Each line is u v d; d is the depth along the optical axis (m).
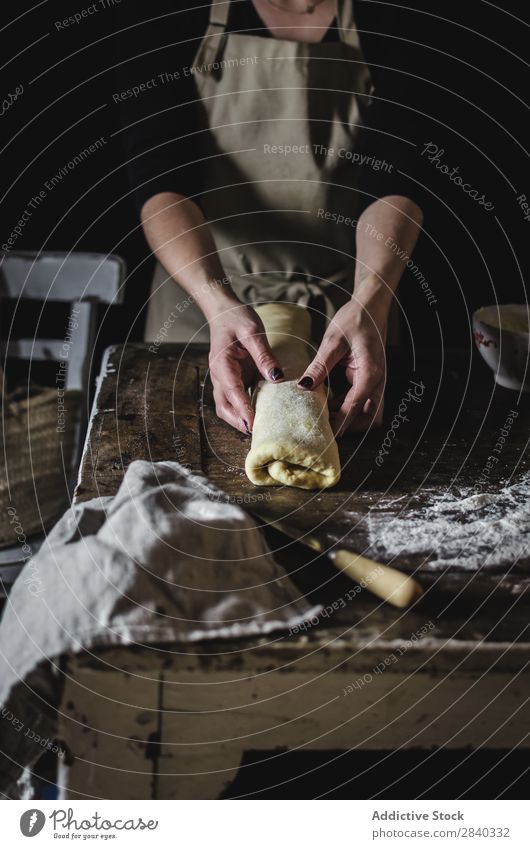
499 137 2.72
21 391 1.67
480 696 0.74
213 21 1.51
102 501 0.88
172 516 0.79
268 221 1.64
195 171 1.57
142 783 0.75
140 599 0.72
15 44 2.44
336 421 1.15
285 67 1.53
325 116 1.57
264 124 1.57
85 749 0.73
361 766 1.16
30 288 1.71
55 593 0.73
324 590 0.79
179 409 1.24
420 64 1.59
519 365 1.33
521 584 0.82
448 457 1.12
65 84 2.52
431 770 1.15
